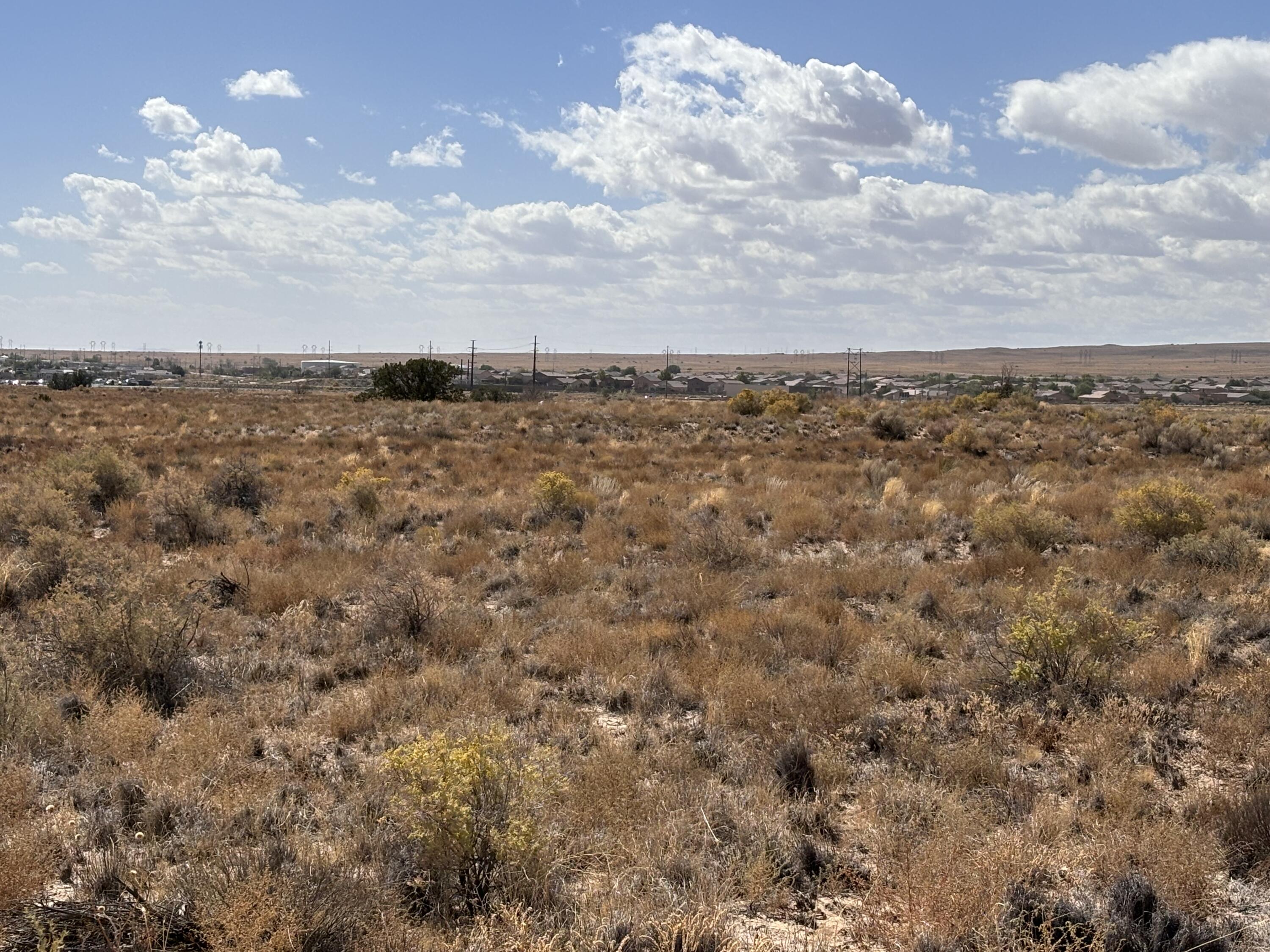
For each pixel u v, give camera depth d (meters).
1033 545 15.89
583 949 4.42
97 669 8.41
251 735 7.38
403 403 53.19
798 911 5.11
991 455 32.69
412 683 8.55
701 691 8.62
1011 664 9.15
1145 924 4.78
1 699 7.18
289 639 10.05
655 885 5.14
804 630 10.46
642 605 11.80
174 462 26.34
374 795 6.15
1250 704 8.10
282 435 35.00
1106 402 105.75
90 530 16.33
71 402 52.34
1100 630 9.30
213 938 4.28
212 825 5.74
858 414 45.84
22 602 10.96
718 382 142.38
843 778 6.83
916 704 8.56
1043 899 4.88
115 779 6.41
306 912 4.48
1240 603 11.81
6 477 22.12
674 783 6.52
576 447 32.97
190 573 12.42
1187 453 32.62
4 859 4.83
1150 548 15.81
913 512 19.06
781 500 20.19
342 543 15.05
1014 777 6.74
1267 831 5.72
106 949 4.28
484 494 21.45
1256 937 4.87
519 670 9.20
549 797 6.00
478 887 5.13
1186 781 6.86
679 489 22.00
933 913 4.77
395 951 4.42
